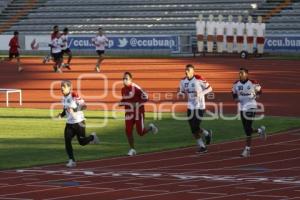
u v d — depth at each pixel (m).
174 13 98.38
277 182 24.27
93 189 23.28
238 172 26.59
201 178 25.23
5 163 29.27
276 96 52.47
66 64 70.88
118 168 27.91
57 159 30.28
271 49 86.81
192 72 31.73
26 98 53.69
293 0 95.00
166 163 29.05
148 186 23.75
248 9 95.75
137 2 101.00
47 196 22.12
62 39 69.38
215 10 97.06
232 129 38.72
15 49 71.62
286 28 92.19
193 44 87.94
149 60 80.69
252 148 32.66
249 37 84.00
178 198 21.58
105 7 101.94
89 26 100.62
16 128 39.72
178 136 36.69
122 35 92.75
